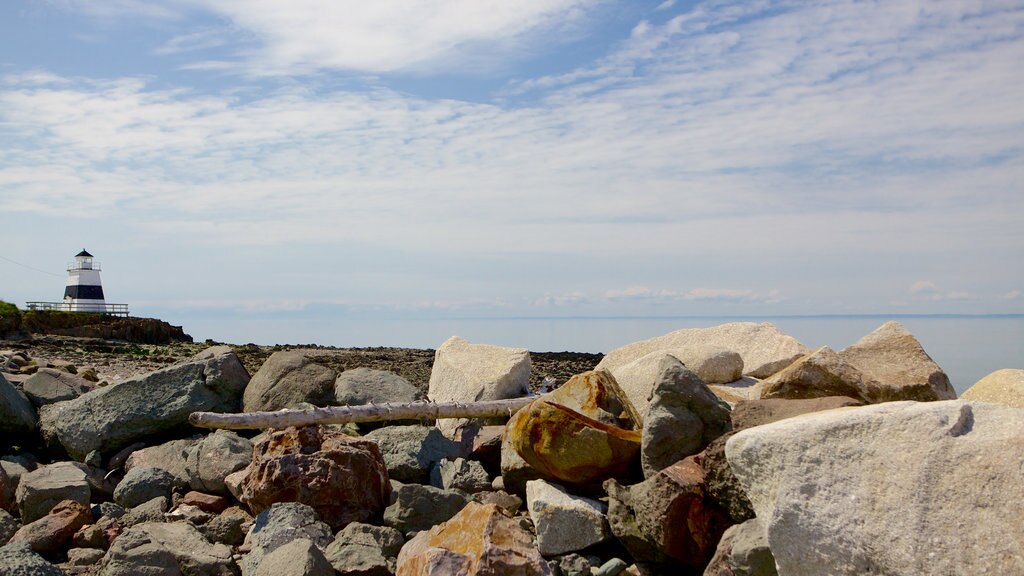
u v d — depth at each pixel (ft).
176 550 26.63
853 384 30.91
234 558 27.50
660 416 26.91
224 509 32.40
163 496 32.78
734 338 44.86
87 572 26.02
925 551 17.28
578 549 27.04
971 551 16.78
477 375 42.86
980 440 17.79
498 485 33.32
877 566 17.97
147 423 39.37
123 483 33.35
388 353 117.50
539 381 74.90
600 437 28.84
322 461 30.78
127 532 27.37
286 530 27.35
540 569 21.56
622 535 25.63
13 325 132.67
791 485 19.45
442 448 35.76
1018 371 28.78
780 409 25.63
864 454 18.80
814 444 19.42
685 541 23.80
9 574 23.48
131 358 91.56
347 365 85.87
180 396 40.70
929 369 32.30
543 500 27.78
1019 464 16.99
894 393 31.01
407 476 34.86
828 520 18.74
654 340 47.37
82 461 38.81
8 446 39.73
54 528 28.25
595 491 29.84
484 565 21.29
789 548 19.40
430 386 45.70
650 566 25.43
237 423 34.50
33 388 43.55
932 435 18.25
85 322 147.43
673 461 26.61
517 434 30.32
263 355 104.12
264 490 30.25
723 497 23.34
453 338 47.26
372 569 25.43
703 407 26.91
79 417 39.27
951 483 17.54
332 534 28.37
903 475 18.12
